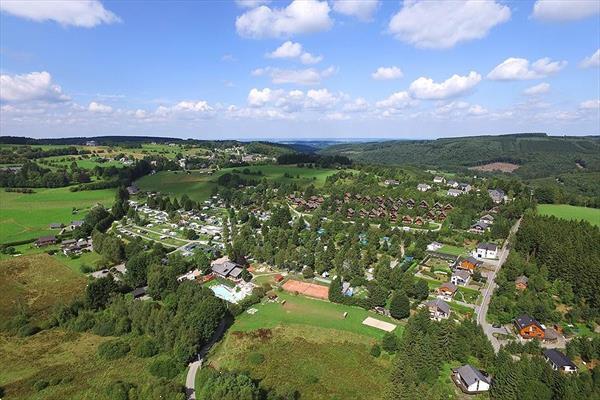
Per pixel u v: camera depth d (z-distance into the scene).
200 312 97.12
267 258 146.38
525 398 69.50
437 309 105.81
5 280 132.62
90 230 183.75
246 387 71.19
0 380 84.94
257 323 103.56
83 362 90.88
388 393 73.19
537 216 166.75
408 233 168.12
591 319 102.00
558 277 122.62
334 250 147.25
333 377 81.81
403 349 83.00
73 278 135.25
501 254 150.88
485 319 104.62
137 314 103.19
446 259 145.12
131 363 89.62
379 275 123.38
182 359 86.50
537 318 102.31
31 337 102.69
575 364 84.25
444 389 73.12
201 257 140.75
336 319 105.25
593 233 141.50
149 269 125.75
